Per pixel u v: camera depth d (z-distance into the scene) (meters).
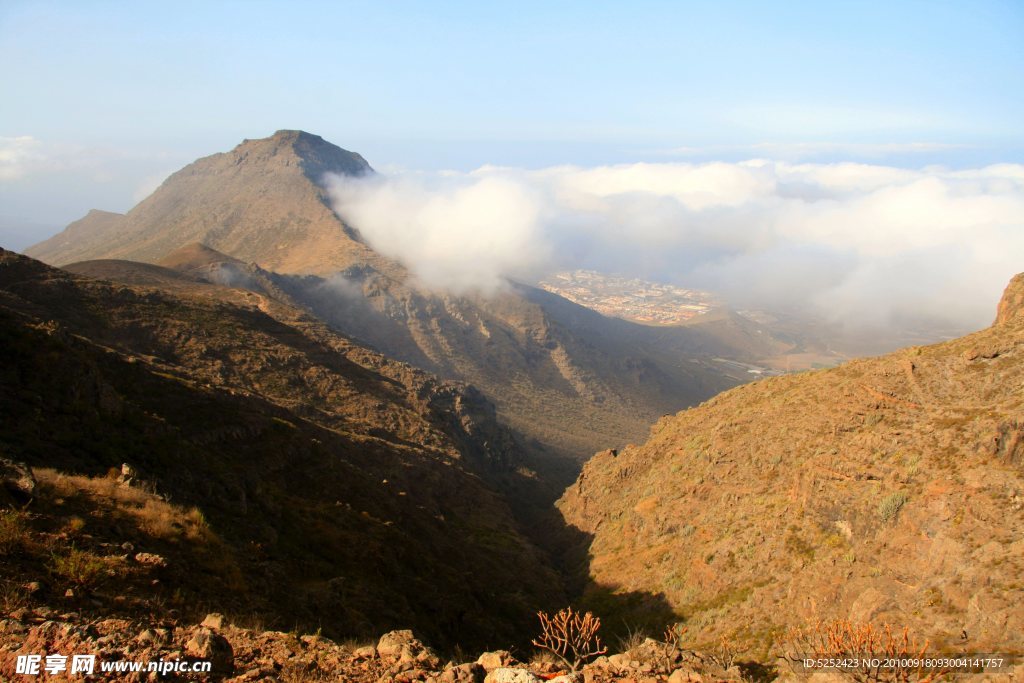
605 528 70.06
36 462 23.64
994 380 40.25
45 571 13.14
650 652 11.74
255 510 32.09
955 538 29.22
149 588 14.48
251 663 10.73
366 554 34.44
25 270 94.12
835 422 47.19
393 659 11.34
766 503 45.81
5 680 9.00
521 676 10.14
